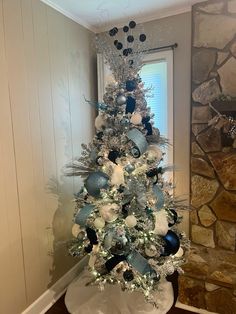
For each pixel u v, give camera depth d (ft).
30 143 5.70
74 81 7.09
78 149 7.31
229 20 6.29
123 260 4.87
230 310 5.59
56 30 6.37
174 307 6.02
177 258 5.28
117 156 4.88
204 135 6.81
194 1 6.52
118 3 6.43
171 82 7.23
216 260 6.34
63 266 6.89
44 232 6.21
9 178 5.23
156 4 6.59
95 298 6.18
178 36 7.03
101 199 4.86
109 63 5.38
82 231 5.24
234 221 6.72
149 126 5.27
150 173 5.16
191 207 6.75
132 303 5.90
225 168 6.64
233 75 6.36
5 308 5.25
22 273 5.64
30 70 5.63
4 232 5.17
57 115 6.49
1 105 4.99
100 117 5.31
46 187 6.21
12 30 5.17
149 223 4.79
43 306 6.18
